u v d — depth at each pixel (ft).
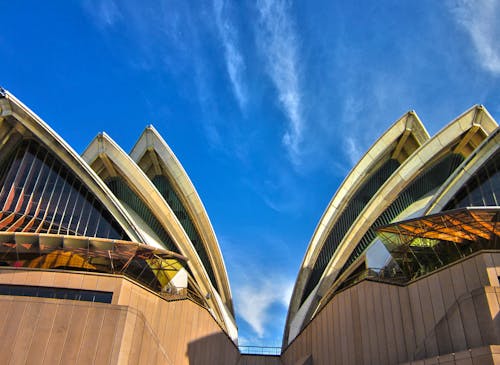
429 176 104.94
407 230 69.26
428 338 61.41
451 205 82.17
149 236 96.73
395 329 69.46
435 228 66.74
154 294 74.95
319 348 90.33
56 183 89.76
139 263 77.46
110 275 69.41
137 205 106.42
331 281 104.88
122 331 59.62
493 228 63.16
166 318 76.33
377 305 74.02
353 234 103.35
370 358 72.38
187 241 100.94
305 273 114.93
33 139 88.79
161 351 69.26
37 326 58.75
